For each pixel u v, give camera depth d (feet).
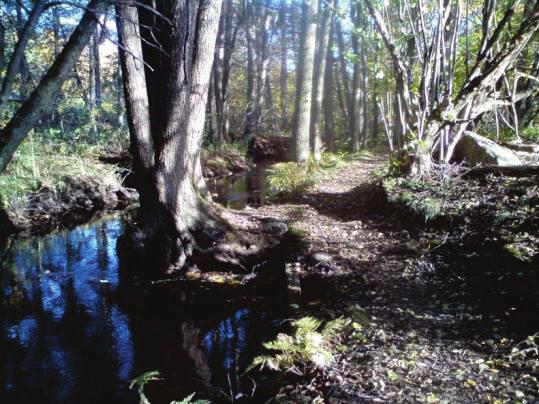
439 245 19.42
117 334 16.80
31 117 7.15
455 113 25.23
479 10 32.09
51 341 16.40
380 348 12.72
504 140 31.19
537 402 9.57
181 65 21.06
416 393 10.44
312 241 23.13
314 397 10.88
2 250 27.99
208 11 22.38
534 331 12.30
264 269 22.26
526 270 14.97
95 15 7.70
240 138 75.82
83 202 38.14
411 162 26.22
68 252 27.40
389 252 20.26
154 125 22.31
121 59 20.59
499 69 24.52
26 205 33.27
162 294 20.26
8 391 13.37
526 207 18.78
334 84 95.40
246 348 15.05
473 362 11.48
